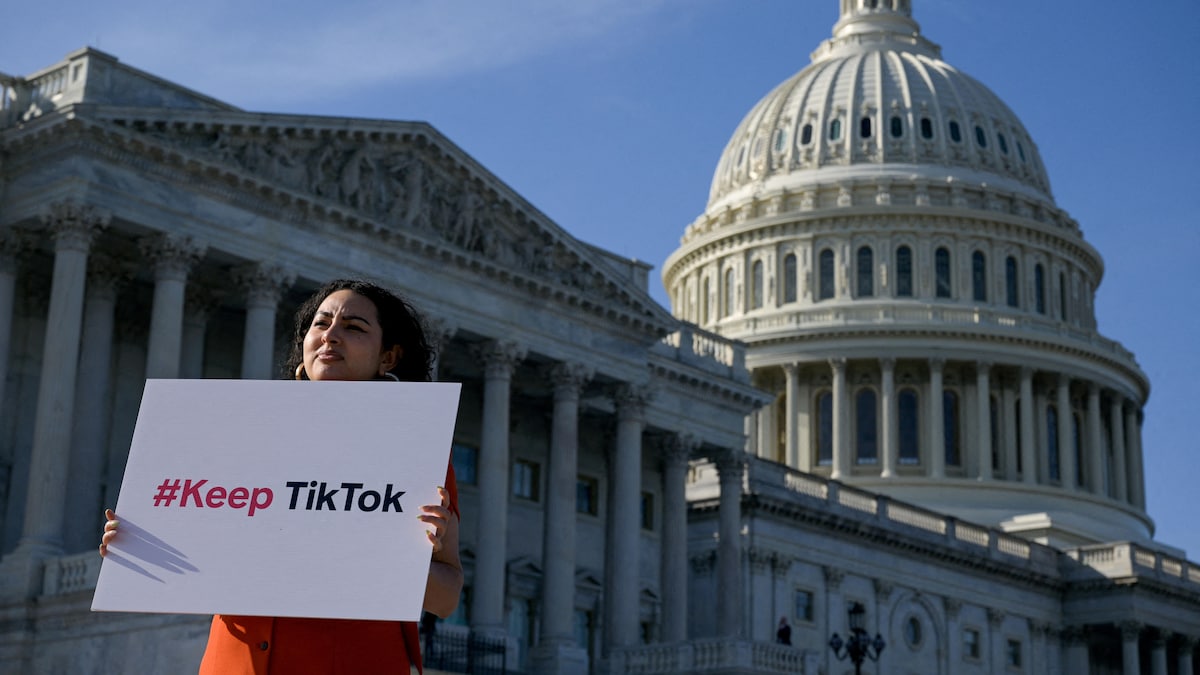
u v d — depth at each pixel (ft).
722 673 218.59
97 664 156.87
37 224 178.50
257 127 188.96
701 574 293.43
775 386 449.89
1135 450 479.41
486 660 201.57
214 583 20.77
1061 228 469.98
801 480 313.32
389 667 21.76
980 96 488.02
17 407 190.70
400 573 20.57
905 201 455.63
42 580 164.96
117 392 199.31
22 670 162.50
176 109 180.75
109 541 21.16
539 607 252.21
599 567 263.29
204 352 207.10
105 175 176.14
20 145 177.88
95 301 188.55
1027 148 488.02
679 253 490.90
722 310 471.21
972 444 436.35
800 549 307.58
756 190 474.08
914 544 331.77
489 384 216.95
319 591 20.61
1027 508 426.92
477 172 213.66
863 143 469.57
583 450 263.70
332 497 21.11
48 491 167.84
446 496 21.09
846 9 533.55
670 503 256.32
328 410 21.62
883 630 323.37
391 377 23.80
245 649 21.33
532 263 223.30
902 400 441.68
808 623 305.94
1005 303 450.71
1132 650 364.99
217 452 21.57
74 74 180.24
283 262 191.93
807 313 444.96
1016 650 361.10
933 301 443.73
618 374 234.79
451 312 211.00
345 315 23.32
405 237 204.03
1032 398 442.09
